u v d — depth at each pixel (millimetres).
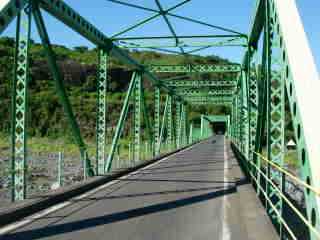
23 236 7340
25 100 9961
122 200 11266
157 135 32312
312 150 4668
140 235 7559
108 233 7664
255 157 13164
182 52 22547
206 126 93500
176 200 11336
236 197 11852
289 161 27797
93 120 73250
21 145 9953
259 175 11445
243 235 7625
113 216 9172
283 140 8586
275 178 13594
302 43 6035
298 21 6492
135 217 9117
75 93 91000
